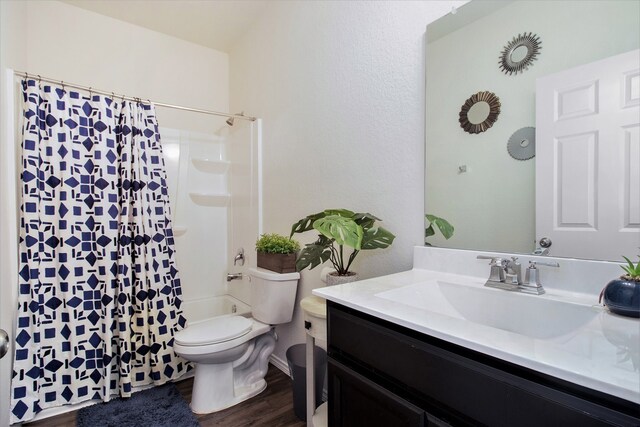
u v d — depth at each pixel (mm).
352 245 1137
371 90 1578
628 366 524
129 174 2033
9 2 1766
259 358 2053
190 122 2926
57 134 1837
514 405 591
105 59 2545
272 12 2355
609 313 766
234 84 2973
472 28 1197
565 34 972
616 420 479
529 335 894
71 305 1814
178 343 1693
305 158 2014
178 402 1830
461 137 1228
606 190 890
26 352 1682
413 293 1087
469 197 1206
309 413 1379
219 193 2908
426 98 1335
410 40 1405
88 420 1659
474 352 654
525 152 1059
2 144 1589
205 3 2391
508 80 1103
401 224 1440
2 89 1630
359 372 921
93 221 1919
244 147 2711
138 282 2010
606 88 892
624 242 859
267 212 2426
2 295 1482
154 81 2758
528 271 981
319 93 1899
